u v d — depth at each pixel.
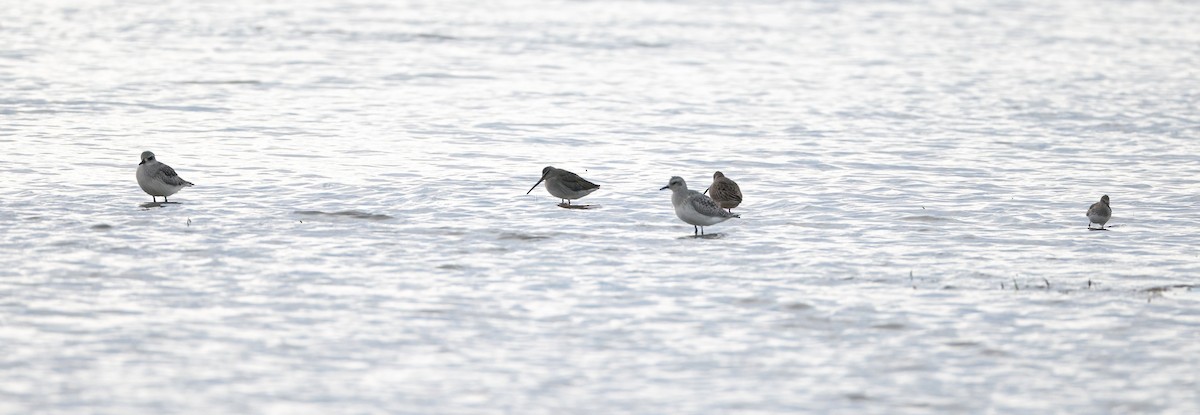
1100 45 71.19
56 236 24.42
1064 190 31.53
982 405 16.28
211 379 16.83
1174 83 55.59
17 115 41.00
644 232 25.98
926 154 37.28
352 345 18.31
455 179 31.67
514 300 20.72
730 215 25.72
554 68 57.78
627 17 81.88
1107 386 16.98
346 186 30.33
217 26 71.19
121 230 25.09
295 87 49.53
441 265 22.89
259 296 20.66
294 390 16.50
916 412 16.02
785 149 37.91
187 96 46.38
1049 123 44.12
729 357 18.06
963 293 21.36
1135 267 23.28
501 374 17.25
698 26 77.81
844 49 67.94
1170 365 17.78
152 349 17.95
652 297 21.02
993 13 89.25
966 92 52.22
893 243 25.20
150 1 84.12
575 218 27.25
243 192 29.41
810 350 18.39
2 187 29.34
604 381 17.05
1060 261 23.73
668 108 46.53
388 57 59.97
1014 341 18.80
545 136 39.69
